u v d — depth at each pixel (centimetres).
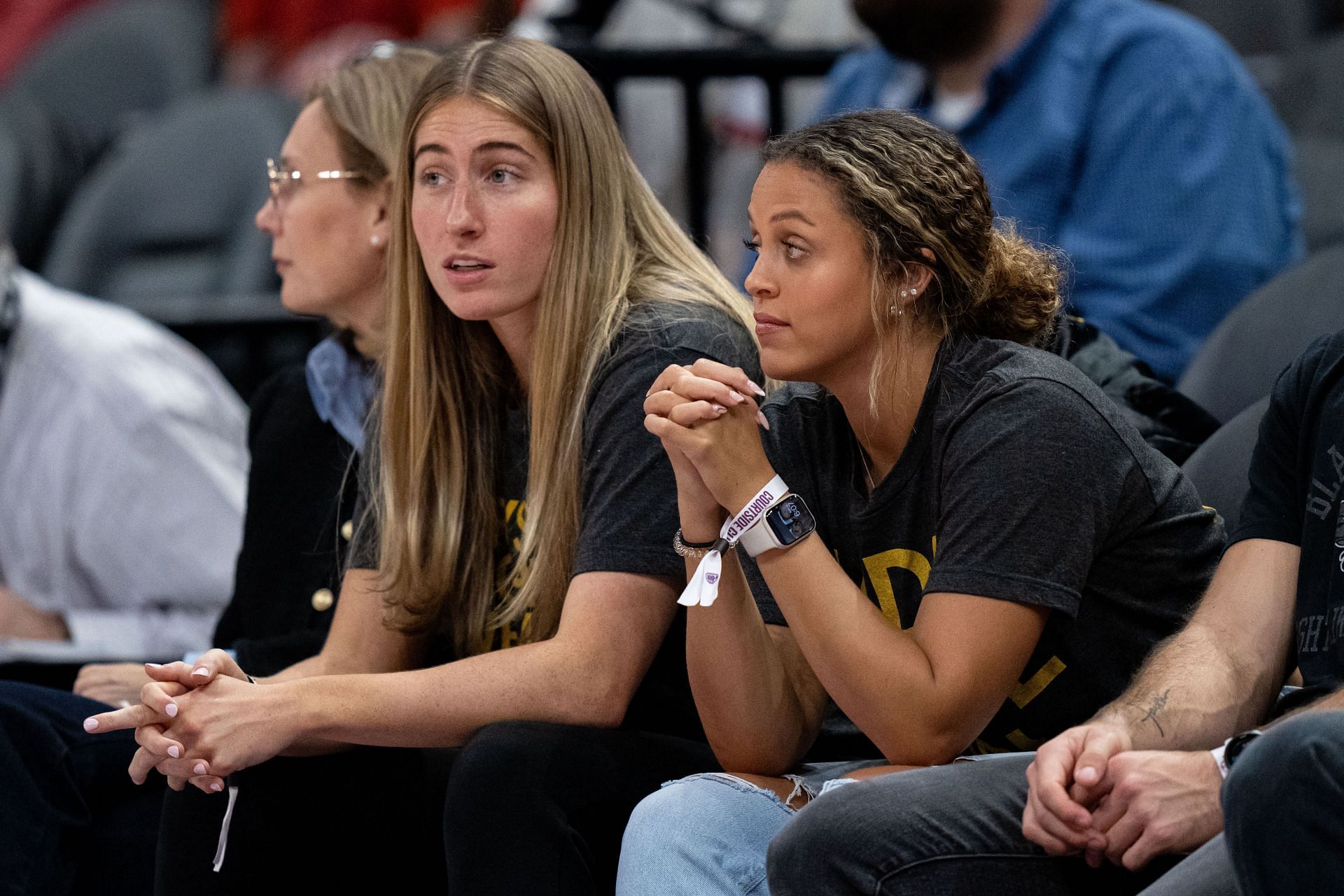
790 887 565
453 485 785
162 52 2069
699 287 768
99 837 805
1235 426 775
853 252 638
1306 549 628
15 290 1124
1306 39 1608
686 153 1402
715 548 645
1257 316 902
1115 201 1167
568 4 1536
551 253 754
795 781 662
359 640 805
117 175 1664
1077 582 614
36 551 1102
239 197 1589
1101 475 623
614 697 695
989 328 668
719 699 661
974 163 662
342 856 731
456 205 746
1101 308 1157
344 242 904
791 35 1619
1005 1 1211
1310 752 478
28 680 972
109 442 1088
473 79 753
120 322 1138
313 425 927
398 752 737
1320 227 1335
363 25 2061
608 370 735
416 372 790
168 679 680
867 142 643
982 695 607
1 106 1880
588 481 728
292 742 677
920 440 654
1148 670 614
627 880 612
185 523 1091
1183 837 546
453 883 642
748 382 636
